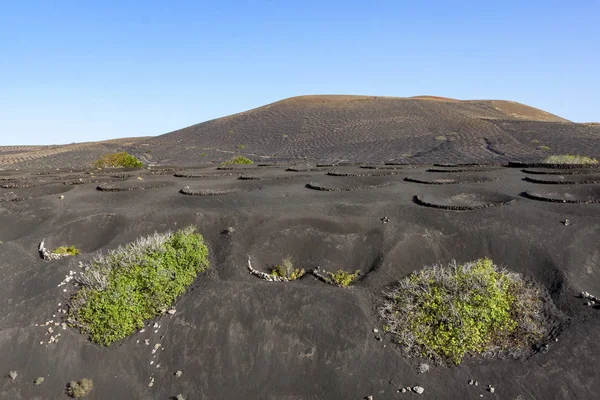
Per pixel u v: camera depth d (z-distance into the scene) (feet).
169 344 36.37
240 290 40.88
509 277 41.29
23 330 37.55
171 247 45.03
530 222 51.60
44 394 33.04
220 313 38.50
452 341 34.60
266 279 43.45
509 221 51.93
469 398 30.86
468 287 38.47
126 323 37.40
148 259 42.24
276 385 32.94
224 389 32.89
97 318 37.40
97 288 40.14
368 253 48.01
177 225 56.65
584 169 91.45
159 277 40.60
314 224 53.78
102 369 34.83
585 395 30.37
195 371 34.30
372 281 42.47
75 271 44.96
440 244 48.24
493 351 34.81
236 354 35.24
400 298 39.04
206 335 36.76
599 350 33.32
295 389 32.58
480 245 47.65
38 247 51.88
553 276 42.55
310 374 33.53
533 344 35.22
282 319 37.73
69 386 33.40
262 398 32.07
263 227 52.95
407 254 46.57
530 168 98.68
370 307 39.19
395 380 32.55
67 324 38.24
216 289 41.22
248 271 44.96
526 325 36.63
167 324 38.04
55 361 35.35
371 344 35.42
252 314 38.24
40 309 39.96
